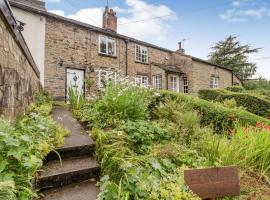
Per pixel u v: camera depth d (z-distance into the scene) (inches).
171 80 646.5
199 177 105.8
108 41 555.5
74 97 266.7
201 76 702.5
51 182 109.0
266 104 388.5
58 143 135.3
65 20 465.4
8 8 112.1
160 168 120.7
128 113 194.4
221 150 144.9
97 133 154.8
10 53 123.5
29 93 211.0
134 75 601.0
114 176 111.0
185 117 189.9
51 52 446.0
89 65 506.3
